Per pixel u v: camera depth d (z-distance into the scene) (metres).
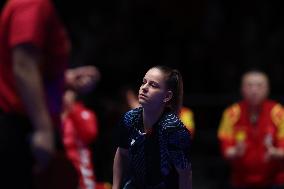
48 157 6.25
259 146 14.02
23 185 6.34
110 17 27.44
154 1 27.66
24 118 6.31
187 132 7.12
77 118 11.45
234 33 27.53
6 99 6.31
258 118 14.08
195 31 27.62
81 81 9.26
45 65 6.57
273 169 13.94
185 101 24.58
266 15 27.97
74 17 26.97
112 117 16.03
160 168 7.11
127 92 14.46
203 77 26.81
